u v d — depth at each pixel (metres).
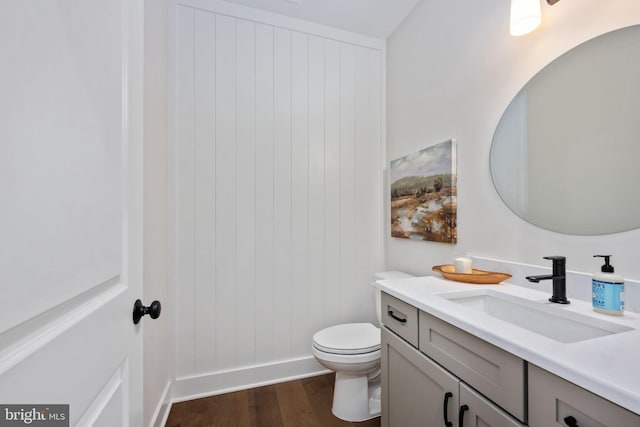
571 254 1.00
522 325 0.99
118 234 0.63
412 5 1.89
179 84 1.75
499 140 1.27
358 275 2.16
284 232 1.97
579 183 0.97
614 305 0.79
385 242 2.22
